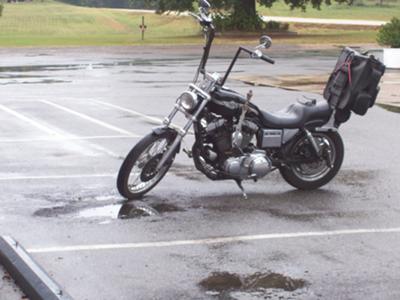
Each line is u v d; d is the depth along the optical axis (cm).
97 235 670
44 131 1212
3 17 6894
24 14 7200
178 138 789
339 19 6981
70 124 1286
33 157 1002
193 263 602
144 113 1430
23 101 1611
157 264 599
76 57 3006
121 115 1402
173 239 663
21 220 712
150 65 2616
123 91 1817
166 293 539
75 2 11206
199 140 782
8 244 591
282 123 814
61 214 734
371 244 657
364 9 9056
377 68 838
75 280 561
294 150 830
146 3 4828
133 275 574
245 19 4522
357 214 752
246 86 1944
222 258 616
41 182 863
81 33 5669
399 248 646
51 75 2238
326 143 845
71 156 1012
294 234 683
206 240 662
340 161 858
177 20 6738
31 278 526
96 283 556
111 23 6612
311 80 2084
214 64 2658
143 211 750
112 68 2486
